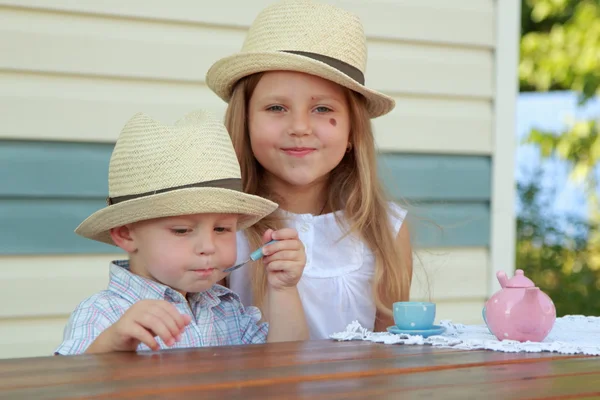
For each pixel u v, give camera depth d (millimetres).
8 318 2775
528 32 8867
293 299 2025
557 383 1186
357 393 1084
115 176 1837
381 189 2521
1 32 2748
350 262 2438
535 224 7711
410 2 3318
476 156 3469
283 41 2229
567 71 8289
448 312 3430
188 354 1409
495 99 3488
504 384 1171
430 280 3383
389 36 3285
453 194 3410
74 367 1264
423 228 3340
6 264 2768
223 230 1849
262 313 2314
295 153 2234
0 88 2754
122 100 2932
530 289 1585
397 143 3312
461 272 3441
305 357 1379
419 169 3348
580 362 1384
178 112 3016
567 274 7535
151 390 1088
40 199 2809
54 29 2822
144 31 2953
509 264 3521
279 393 1077
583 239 7711
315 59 2205
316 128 2234
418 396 1075
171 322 1487
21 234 2773
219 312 2041
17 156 2773
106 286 2914
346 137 2320
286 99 2211
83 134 2869
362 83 2342
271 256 1993
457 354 1448
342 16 2297
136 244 1837
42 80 2812
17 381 1146
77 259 2877
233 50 3092
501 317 1607
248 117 2332
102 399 1035
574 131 8023
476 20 3436
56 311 2832
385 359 1370
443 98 3398
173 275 1793
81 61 2859
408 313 1705
